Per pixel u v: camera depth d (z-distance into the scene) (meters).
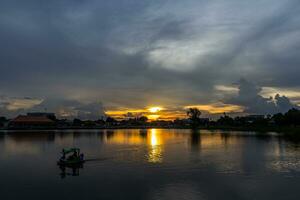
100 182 53.31
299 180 52.44
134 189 48.16
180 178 54.97
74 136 184.88
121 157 84.00
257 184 50.03
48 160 80.38
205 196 43.75
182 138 164.00
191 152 94.75
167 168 65.31
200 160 76.50
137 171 62.34
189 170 62.56
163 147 112.31
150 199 42.84
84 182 53.47
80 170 64.62
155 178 55.34
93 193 46.44
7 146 117.94
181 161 75.19
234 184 50.19
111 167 67.69
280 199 42.25
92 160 78.56
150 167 66.88
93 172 62.22
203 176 56.47
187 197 43.44
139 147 112.94
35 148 110.56
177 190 47.12
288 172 59.31
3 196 45.59
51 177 58.16
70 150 76.06
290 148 101.56
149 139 158.38
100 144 126.69
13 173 62.56
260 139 146.00
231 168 64.31
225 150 99.44
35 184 52.75
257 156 82.75
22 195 46.06
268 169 62.66
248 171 60.75
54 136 182.88
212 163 71.31
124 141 143.50
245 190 46.69
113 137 176.25
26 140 148.50
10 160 80.62
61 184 52.31
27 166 70.81
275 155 84.31
